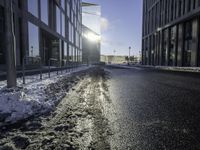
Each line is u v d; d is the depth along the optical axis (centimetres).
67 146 276
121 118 414
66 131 334
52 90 739
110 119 407
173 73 2017
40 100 538
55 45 2817
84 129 346
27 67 1545
